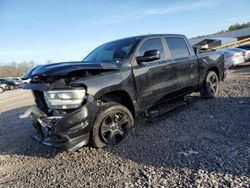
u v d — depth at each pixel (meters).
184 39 6.53
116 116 4.70
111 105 4.61
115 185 3.41
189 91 6.52
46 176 4.01
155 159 3.96
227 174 3.26
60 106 4.12
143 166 3.80
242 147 3.98
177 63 5.97
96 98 4.36
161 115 5.72
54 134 4.06
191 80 6.47
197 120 5.55
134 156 4.17
